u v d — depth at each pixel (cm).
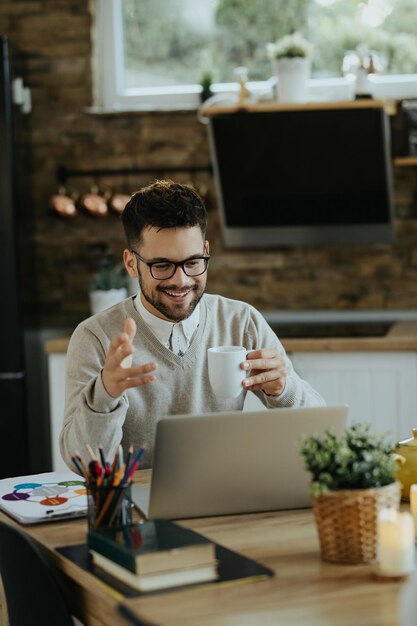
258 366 228
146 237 233
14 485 234
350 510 174
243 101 424
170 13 481
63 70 474
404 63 464
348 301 464
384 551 167
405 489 215
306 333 421
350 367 402
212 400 256
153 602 158
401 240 458
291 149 428
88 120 475
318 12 469
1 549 195
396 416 400
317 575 170
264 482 206
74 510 211
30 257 469
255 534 194
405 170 454
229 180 442
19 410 433
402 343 394
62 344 418
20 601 196
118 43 483
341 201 439
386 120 418
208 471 202
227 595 161
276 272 468
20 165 449
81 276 481
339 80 468
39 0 473
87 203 457
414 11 461
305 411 202
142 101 482
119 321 253
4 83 423
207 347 259
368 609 154
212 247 472
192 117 468
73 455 203
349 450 180
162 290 235
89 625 182
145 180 473
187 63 482
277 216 448
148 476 240
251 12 475
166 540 170
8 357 432
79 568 176
